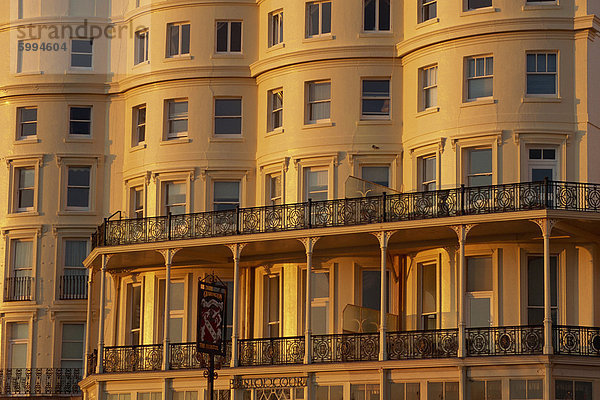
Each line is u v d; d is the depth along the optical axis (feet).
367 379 279.28
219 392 293.02
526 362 264.31
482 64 288.30
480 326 283.59
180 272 317.01
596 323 277.85
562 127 282.15
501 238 281.95
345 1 305.12
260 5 320.09
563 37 284.61
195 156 318.04
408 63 299.58
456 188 277.44
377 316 289.33
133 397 302.45
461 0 289.94
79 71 339.98
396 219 281.95
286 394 286.87
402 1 303.48
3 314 338.54
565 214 266.36
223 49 321.11
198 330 271.69
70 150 338.34
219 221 300.61
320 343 285.43
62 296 335.26
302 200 304.30
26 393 333.21
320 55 304.50
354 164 300.61
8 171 342.44
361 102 302.66
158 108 323.78
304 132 305.32
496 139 283.18
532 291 281.74
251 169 315.78
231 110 320.29
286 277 305.32
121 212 329.93
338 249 298.35
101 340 308.19
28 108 343.67
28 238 339.98
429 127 291.38
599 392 264.31
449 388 271.08
